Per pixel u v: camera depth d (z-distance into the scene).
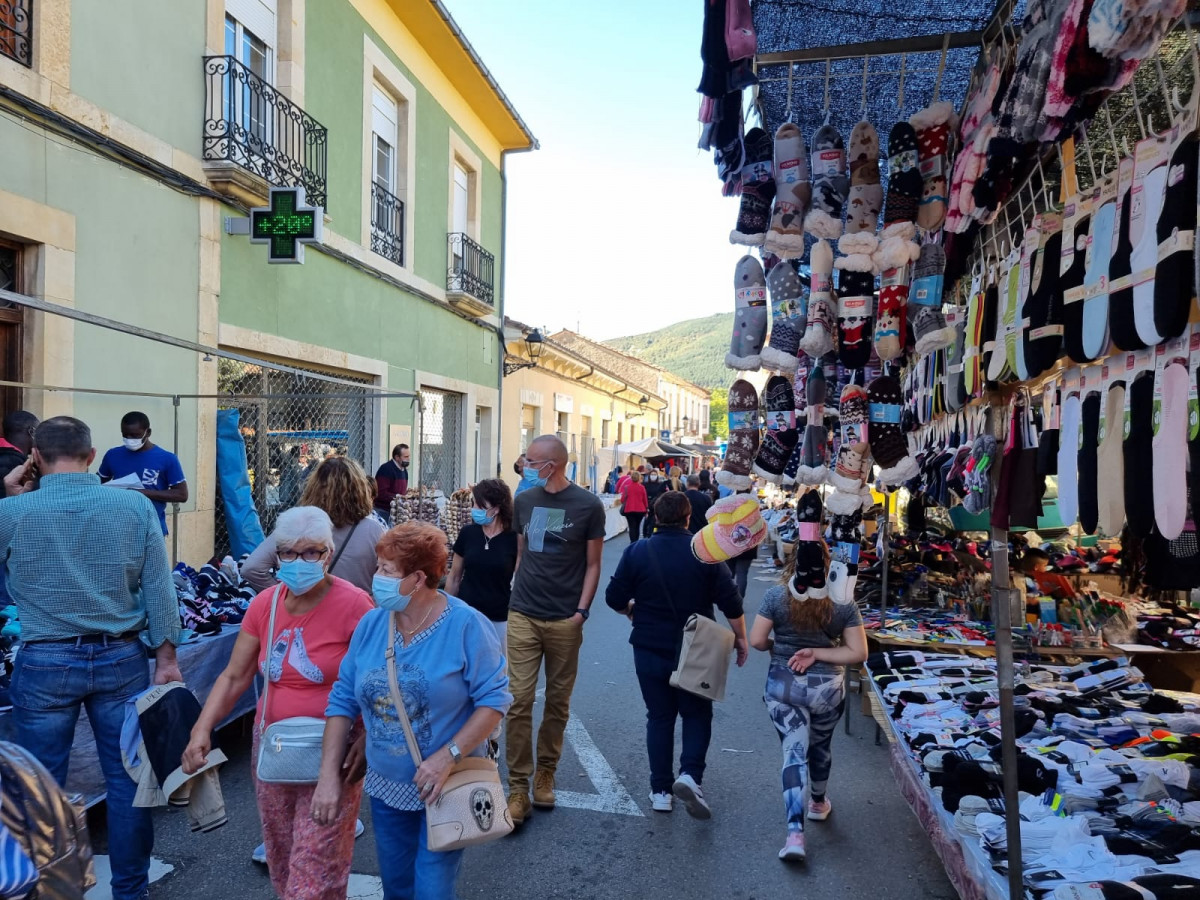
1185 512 2.10
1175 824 2.92
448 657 2.42
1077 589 6.11
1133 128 2.79
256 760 2.68
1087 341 2.42
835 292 3.12
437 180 13.43
